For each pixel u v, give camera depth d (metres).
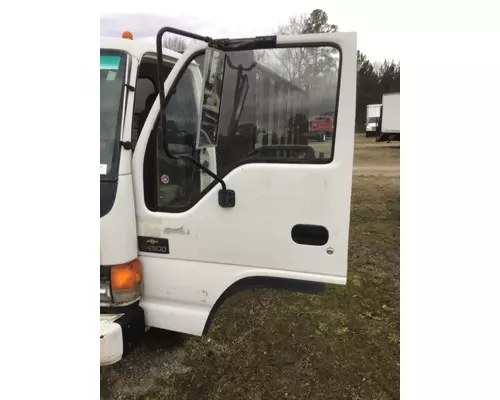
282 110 1.80
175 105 2.03
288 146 1.81
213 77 1.78
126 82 1.96
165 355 2.60
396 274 4.21
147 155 2.07
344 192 1.74
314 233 1.80
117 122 1.95
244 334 2.96
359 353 2.74
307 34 1.70
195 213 1.97
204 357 2.62
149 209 2.07
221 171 1.91
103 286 1.96
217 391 2.31
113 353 1.84
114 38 2.00
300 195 1.79
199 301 2.04
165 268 2.07
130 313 2.00
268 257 1.89
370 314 3.31
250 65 1.82
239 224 1.90
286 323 3.14
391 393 2.34
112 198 1.92
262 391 2.33
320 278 1.82
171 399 2.22
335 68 1.71
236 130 1.87
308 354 2.72
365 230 5.93
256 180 1.84
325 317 3.25
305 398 2.28
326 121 1.73
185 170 2.01
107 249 1.93
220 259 1.97
